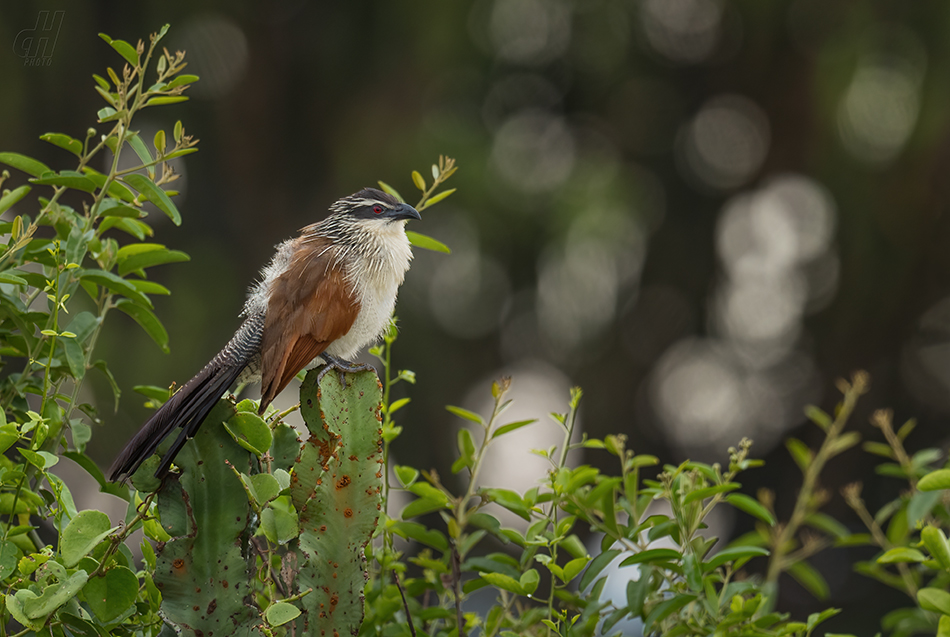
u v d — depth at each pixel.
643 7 16.05
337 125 16.20
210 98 16.06
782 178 16.72
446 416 16.53
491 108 16.39
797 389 17.45
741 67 16.44
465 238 15.78
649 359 17.39
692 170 17.22
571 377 17.03
